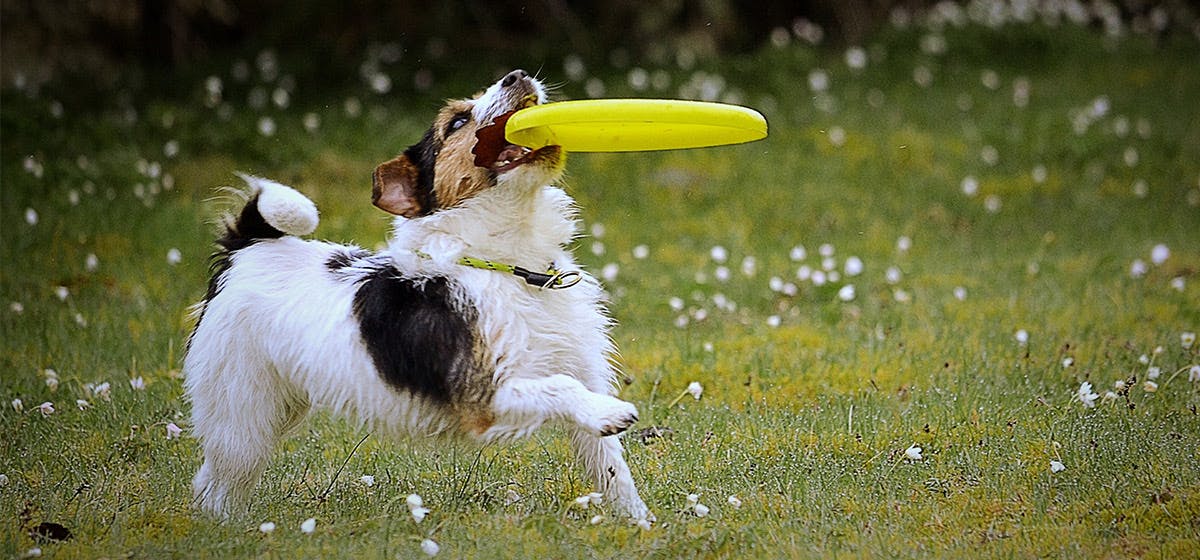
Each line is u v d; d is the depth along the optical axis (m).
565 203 8.09
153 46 24.83
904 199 19.11
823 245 16.83
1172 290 14.10
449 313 7.57
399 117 21.47
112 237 15.98
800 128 21.81
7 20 23.00
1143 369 10.89
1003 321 12.91
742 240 17.03
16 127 18.97
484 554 7.06
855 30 27.16
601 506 7.89
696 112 7.70
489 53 24.64
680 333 12.96
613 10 25.17
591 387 7.95
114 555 7.16
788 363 11.55
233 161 19.39
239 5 25.55
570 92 22.52
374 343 7.66
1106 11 28.75
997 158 20.91
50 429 10.05
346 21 25.11
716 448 9.28
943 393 10.23
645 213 18.30
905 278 15.21
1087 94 24.28
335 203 17.83
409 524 7.57
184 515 7.92
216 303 8.17
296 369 7.93
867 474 8.66
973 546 7.23
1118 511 7.69
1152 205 19.03
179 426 10.20
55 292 14.27
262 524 7.56
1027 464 8.66
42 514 7.96
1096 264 15.74
